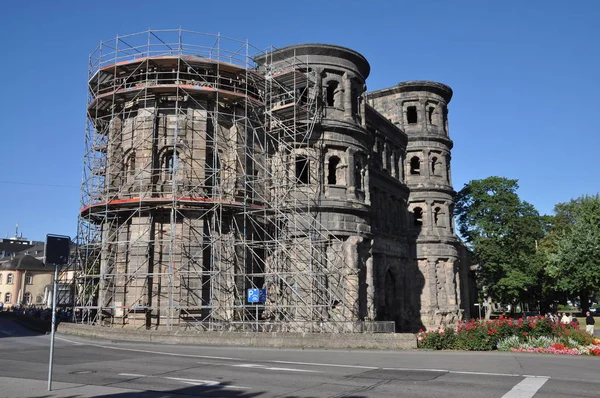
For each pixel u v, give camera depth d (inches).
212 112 1535.4
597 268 2480.3
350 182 1683.1
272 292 1582.2
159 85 1459.2
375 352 1059.3
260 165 1576.0
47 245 646.5
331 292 1582.2
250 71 1569.9
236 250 1550.2
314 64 1708.9
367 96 2576.3
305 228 1592.0
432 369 791.7
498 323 1138.0
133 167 1545.3
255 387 632.4
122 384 657.6
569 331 1123.9
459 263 2532.0
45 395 581.3
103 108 1635.1
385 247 2075.5
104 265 1515.7
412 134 2475.4
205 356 979.3
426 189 2429.9
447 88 2568.9
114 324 1449.3
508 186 2810.0
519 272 2699.3
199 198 1429.6
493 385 641.0
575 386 631.8
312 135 1663.4
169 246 1456.7
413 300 2299.5
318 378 702.5
